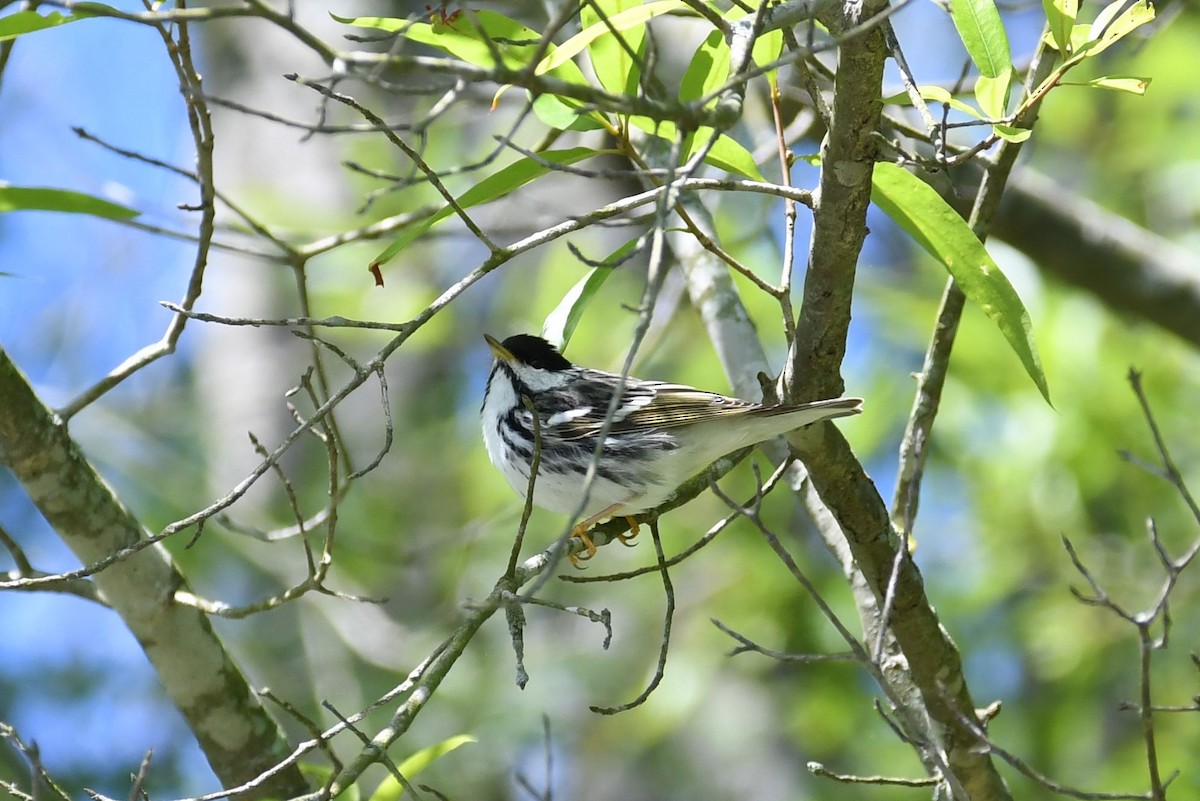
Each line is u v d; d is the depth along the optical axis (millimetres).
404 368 18109
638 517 8750
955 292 7578
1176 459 12461
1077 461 12164
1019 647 13352
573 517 4738
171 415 18172
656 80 6801
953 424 12555
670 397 8672
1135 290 12961
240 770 8539
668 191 4637
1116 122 14289
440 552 15727
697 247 9758
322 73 17781
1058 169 15750
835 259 6125
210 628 8461
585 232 15750
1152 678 12516
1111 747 12820
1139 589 12367
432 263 16469
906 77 6098
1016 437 12148
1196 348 12836
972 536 12969
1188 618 12547
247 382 17391
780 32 6578
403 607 15969
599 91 4664
